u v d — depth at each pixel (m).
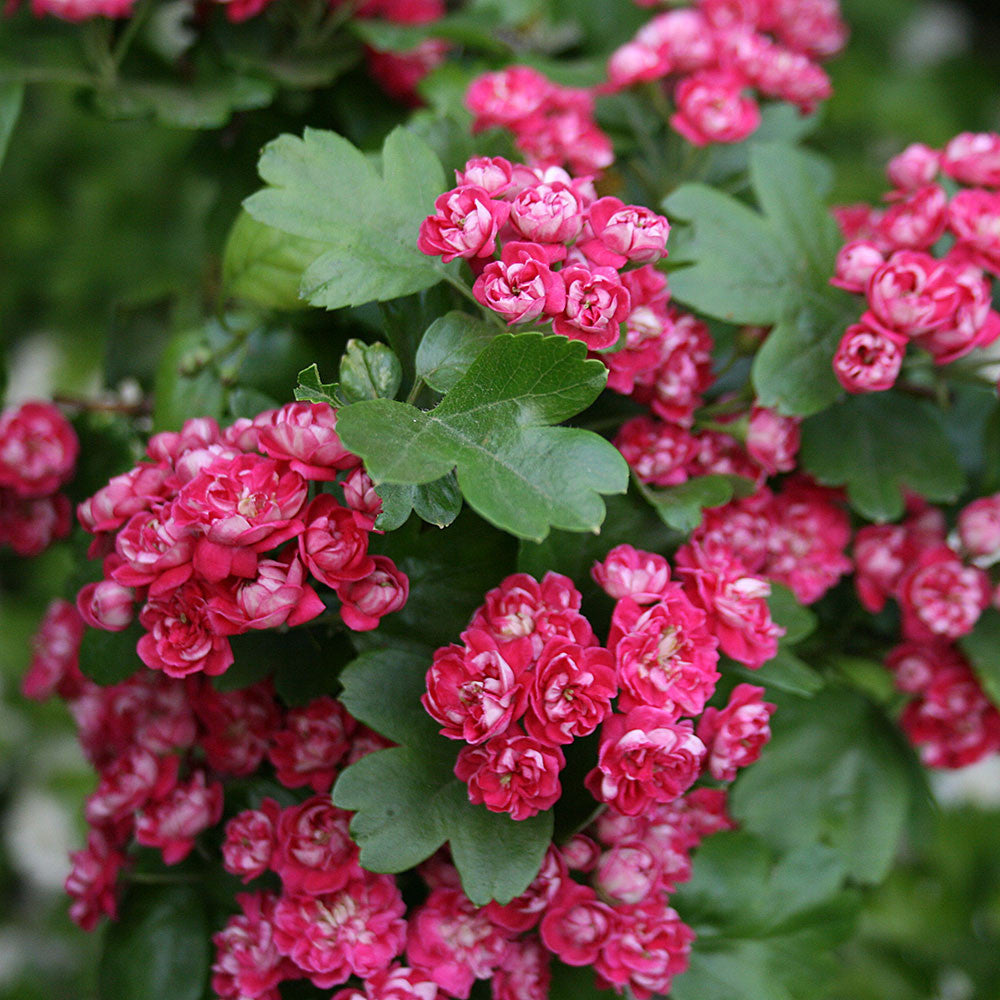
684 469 0.34
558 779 0.30
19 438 0.37
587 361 0.29
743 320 0.35
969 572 0.35
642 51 0.37
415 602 0.32
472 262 0.30
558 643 0.30
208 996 0.34
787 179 0.36
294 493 0.29
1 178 0.78
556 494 0.29
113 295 0.75
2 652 0.69
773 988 0.34
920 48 0.83
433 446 0.29
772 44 0.41
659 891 0.32
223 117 0.38
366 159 0.32
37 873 0.66
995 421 0.37
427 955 0.31
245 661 0.32
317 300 0.31
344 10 0.40
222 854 0.34
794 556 0.35
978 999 0.46
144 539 0.30
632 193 0.39
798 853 0.35
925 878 0.47
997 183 0.35
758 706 0.32
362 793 0.30
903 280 0.33
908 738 0.37
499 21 0.42
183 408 0.36
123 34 0.39
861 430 0.36
